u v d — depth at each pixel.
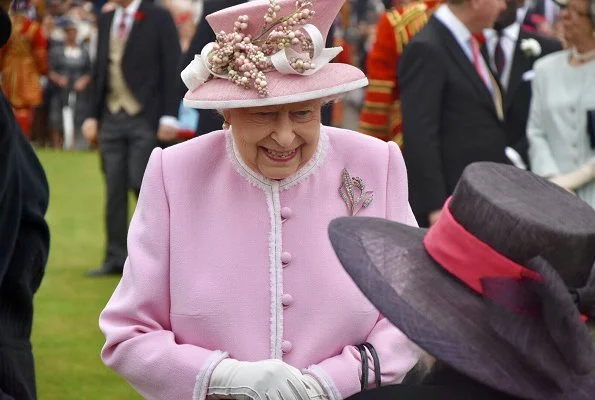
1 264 3.25
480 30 6.20
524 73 7.30
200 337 3.36
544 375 2.32
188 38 13.05
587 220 2.42
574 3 6.30
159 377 3.32
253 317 3.35
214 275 3.36
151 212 3.43
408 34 6.84
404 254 2.56
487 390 2.42
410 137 6.10
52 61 20.73
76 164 18.66
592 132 6.36
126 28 9.68
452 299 2.44
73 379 6.71
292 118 3.24
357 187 3.46
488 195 2.43
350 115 16.83
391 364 3.34
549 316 2.26
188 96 3.27
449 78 6.13
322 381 3.27
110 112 9.75
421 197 6.09
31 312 3.45
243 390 3.19
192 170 3.44
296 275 3.37
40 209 3.49
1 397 3.21
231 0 6.21
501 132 6.20
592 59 6.41
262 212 3.40
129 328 3.39
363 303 3.39
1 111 3.30
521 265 2.37
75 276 9.84
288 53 3.17
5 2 3.45
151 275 3.39
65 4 20.95
